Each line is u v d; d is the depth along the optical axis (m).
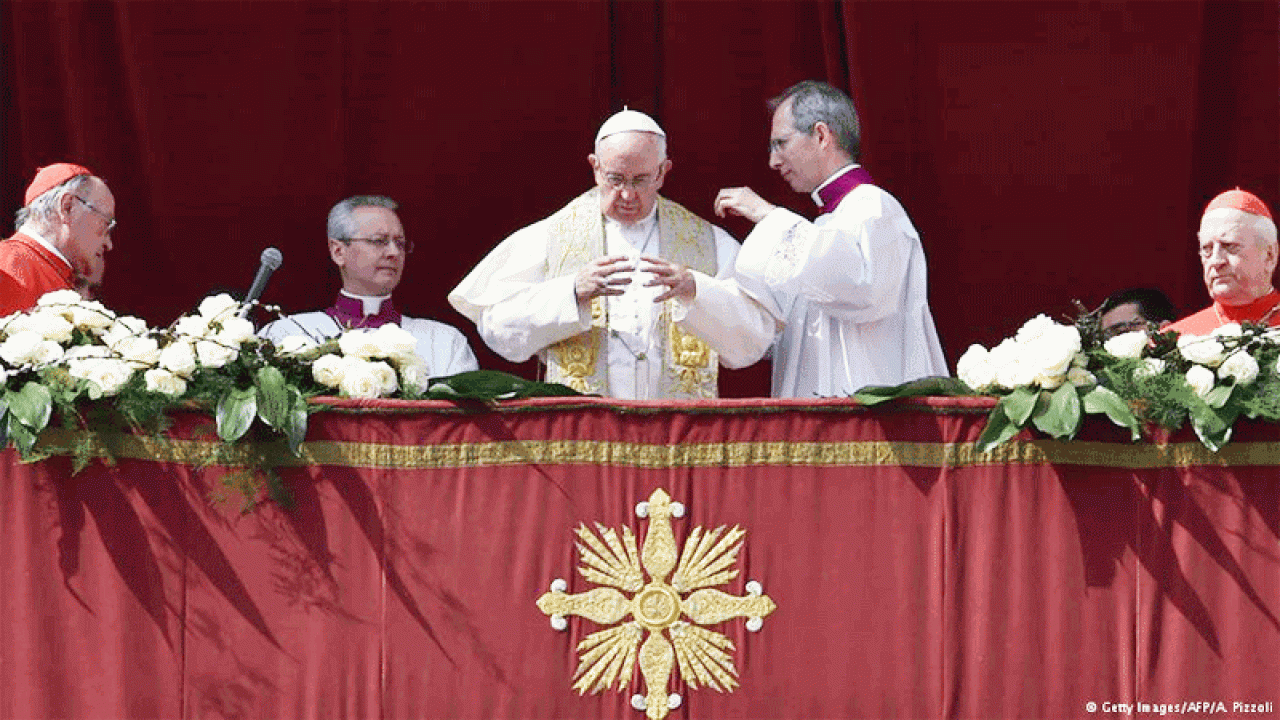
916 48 33.50
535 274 29.02
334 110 33.78
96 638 24.80
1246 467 24.78
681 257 29.11
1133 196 33.72
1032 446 24.88
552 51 33.97
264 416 24.52
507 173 34.06
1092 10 33.50
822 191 28.78
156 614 24.78
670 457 24.94
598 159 28.80
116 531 24.86
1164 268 33.78
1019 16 33.53
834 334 28.36
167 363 24.59
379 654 24.70
